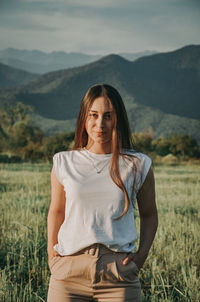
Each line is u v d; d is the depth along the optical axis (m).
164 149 33.19
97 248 1.80
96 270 1.79
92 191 1.82
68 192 1.87
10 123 61.25
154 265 3.44
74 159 1.96
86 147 2.06
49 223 2.04
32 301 2.95
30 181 10.63
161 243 4.21
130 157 1.91
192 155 33.12
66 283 1.86
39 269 3.53
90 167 1.90
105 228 1.80
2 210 6.02
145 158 1.95
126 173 1.87
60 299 1.85
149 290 3.23
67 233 1.87
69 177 1.89
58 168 1.95
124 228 1.85
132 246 1.91
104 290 1.83
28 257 3.74
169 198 8.92
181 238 4.54
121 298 1.81
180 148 32.91
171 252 3.91
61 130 132.75
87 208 1.82
